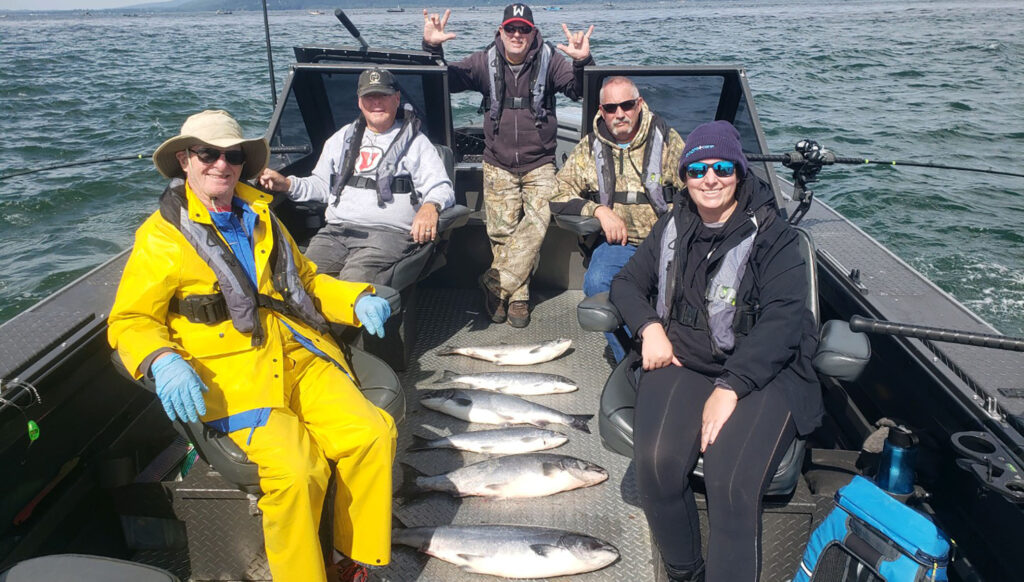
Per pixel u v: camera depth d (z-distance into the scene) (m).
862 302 3.11
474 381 3.63
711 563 2.24
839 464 2.83
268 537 2.20
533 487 2.93
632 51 29.12
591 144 3.71
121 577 1.84
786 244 2.52
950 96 17.59
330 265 3.59
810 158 3.74
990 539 2.36
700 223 2.64
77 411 2.63
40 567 1.87
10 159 13.02
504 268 4.12
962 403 2.48
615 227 3.53
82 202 10.88
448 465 3.13
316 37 48.22
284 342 2.44
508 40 4.02
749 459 2.29
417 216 3.46
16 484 2.35
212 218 2.33
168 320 2.30
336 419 2.34
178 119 15.98
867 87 19.14
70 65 27.14
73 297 2.90
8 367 2.31
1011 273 8.19
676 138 3.61
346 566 2.43
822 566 2.27
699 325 2.58
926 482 2.76
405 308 3.68
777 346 2.39
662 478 2.31
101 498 2.70
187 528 2.62
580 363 3.87
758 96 17.67
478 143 5.81
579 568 2.56
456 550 2.61
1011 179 11.16
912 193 10.48
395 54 4.51
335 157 3.69
